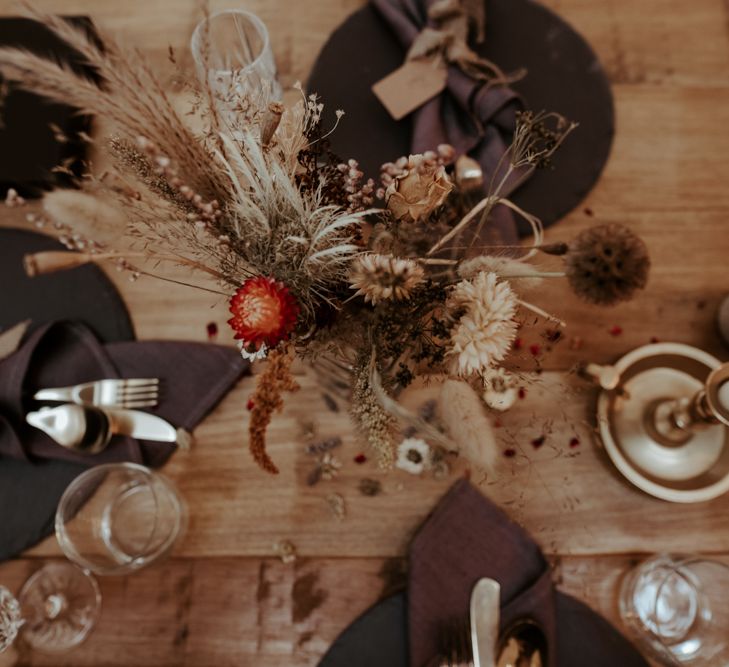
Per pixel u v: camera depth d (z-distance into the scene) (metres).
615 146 0.71
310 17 0.76
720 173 0.70
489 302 0.45
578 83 0.72
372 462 0.66
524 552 0.62
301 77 0.75
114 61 0.41
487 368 0.48
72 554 0.62
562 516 0.64
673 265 0.69
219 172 0.46
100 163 0.71
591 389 0.66
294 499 0.66
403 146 0.71
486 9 0.74
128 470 0.65
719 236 0.69
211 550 0.65
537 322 0.57
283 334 0.44
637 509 0.64
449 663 0.59
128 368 0.68
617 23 0.75
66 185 0.70
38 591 0.65
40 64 0.40
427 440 0.65
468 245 0.53
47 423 0.63
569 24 0.74
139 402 0.67
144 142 0.39
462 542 0.63
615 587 0.63
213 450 0.67
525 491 0.64
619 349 0.68
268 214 0.46
